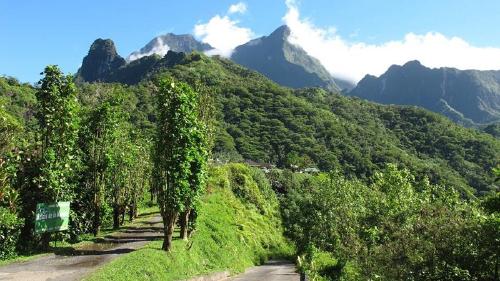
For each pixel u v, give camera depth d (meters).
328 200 47.09
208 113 34.00
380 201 35.59
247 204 53.22
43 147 23.09
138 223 36.22
